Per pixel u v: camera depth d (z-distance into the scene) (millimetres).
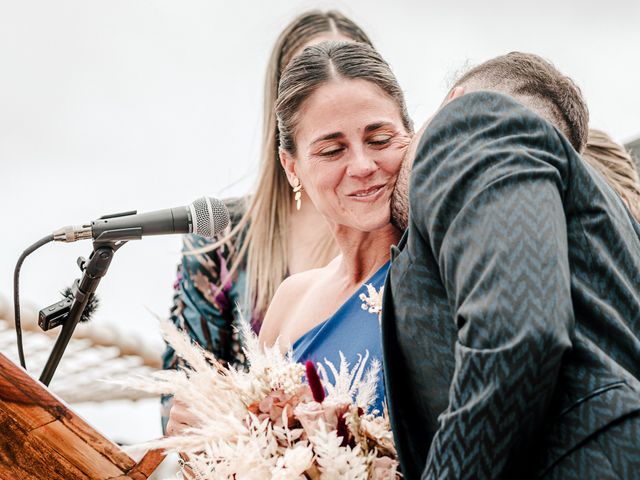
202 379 1740
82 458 1567
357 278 2252
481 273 1320
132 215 2414
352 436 1612
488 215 1353
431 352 1447
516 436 1259
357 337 2047
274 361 1807
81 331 5180
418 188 1490
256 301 3727
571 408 1293
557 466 1281
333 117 2094
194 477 1687
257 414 1669
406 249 1520
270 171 3756
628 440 1243
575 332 1330
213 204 2432
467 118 1506
